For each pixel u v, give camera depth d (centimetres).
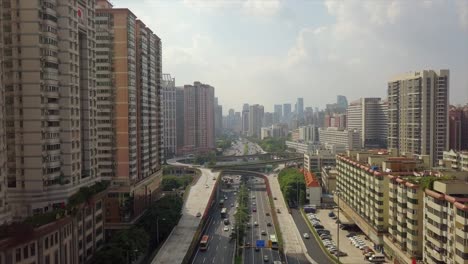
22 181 14775
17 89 14600
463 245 11981
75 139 16200
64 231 14725
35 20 14450
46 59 14800
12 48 14512
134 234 17762
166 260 17475
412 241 15350
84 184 17000
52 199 15050
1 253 11531
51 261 13775
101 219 18650
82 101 17462
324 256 18762
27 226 12231
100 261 15288
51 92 15012
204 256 19062
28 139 14650
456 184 13112
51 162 15038
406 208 16050
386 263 17500
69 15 15700
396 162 18788
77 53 16375
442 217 13262
